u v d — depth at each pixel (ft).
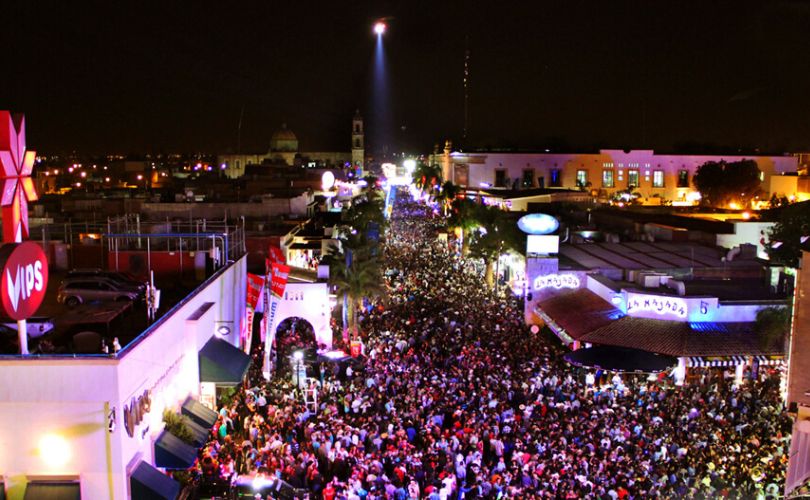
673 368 107.04
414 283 181.98
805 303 71.41
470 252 201.87
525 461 76.74
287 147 562.66
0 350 69.92
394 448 79.51
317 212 239.71
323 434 83.25
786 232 132.57
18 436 59.67
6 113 63.87
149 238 111.14
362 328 143.74
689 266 151.33
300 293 127.24
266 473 72.90
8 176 63.93
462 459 76.89
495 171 428.15
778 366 110.83
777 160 431.84
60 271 111.04
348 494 68.85
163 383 73.67
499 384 101.40
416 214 410.52
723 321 118.83
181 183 319.47
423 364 112.37
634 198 388.98
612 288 133.69
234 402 93.86
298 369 103.65
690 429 88.74
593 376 110.93
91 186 349.00
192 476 72.74
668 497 71.72
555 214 260.21
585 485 70.13
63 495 59.41
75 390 59.31
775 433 87.51
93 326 78.69
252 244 148.05
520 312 156.46
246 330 107.04
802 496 68.39
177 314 79.05
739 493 72.33
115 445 59.93
